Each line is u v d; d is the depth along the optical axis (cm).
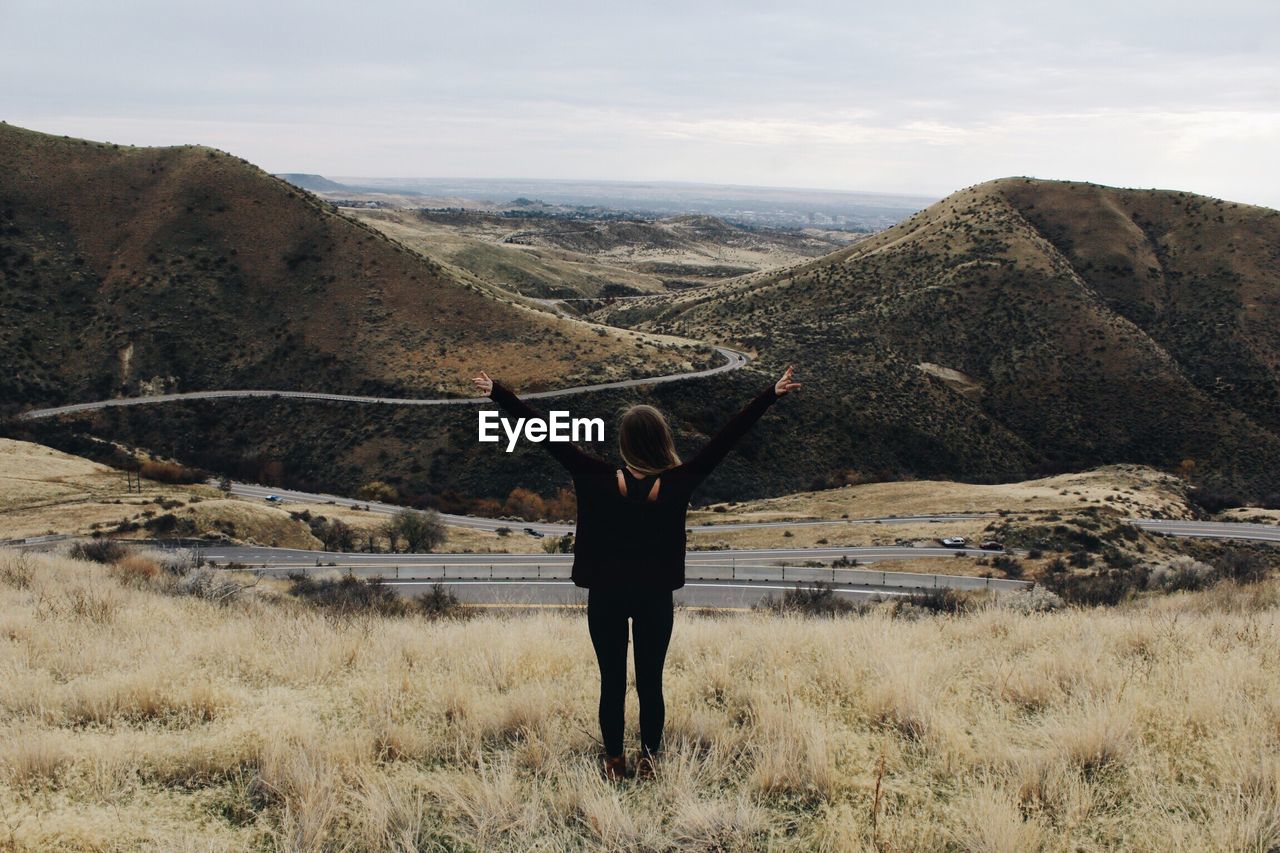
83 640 693
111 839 328
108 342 11044
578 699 517
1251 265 14512
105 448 8931
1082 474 9056
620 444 379
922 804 360
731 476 9450
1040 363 12562
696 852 327
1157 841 315
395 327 11669
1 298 11231
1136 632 744
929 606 1712
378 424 9712
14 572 1272
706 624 914
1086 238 15850
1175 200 16462
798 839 330
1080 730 413
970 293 14125
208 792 381
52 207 12800
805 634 748
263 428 9900
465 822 353
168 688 528
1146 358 12362
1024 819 344
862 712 485
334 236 12938
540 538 6419
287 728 445
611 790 366
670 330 15075
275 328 11562
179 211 12938
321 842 327
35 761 389
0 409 9800
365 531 6056
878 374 11838
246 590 1591
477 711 478
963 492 7744
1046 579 3453
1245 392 12069
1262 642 671
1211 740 409
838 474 9931
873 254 16475
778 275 18750
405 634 778
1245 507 8519
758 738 433
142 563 1852
